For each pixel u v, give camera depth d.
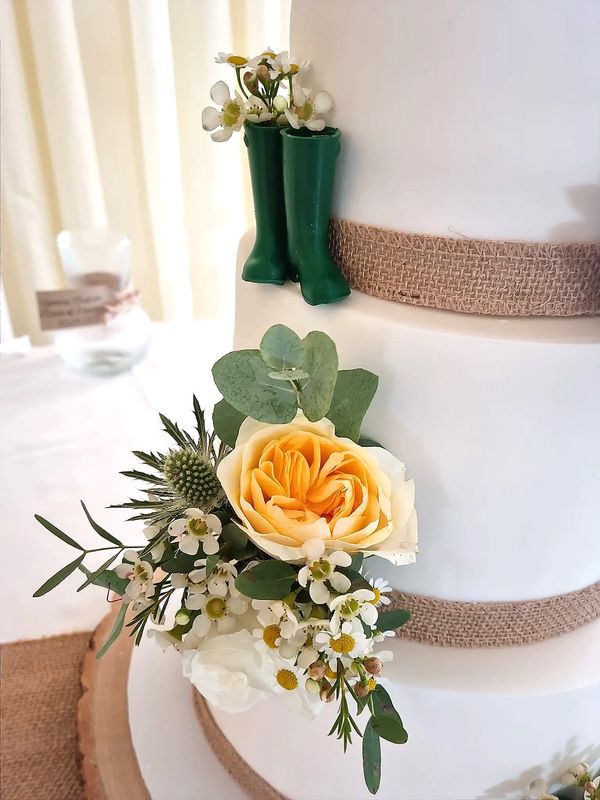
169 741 0.82
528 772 0.67
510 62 0.46
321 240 0.58
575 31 0.45
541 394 0.52
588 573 0.63
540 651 0.64
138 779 0.78
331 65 0.54
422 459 0.57
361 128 0.54
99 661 0.92
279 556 0.48
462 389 0.53
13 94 1.48
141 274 1.77
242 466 0.51
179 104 1.52
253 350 0.53
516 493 0.56
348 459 0.51
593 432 0.54
